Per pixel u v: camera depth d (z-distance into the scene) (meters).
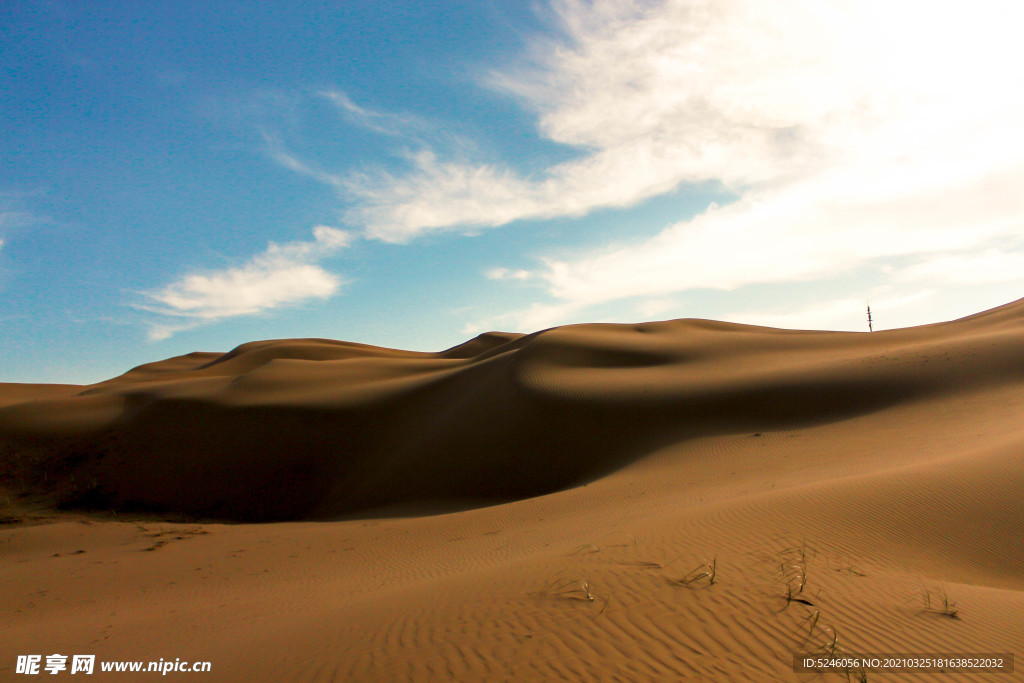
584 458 33.03
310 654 6.46
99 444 46.00
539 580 7.76
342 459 40.69
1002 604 7.52
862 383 33.66
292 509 37.31
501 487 32.75
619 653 5.73
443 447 36.81
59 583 15.71
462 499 32.50
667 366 48.50
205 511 37.69
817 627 6.28
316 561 17.59
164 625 10.28
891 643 6.09
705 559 8.34
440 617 6.91
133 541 21.86
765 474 20.14
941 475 13.09
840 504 11.77
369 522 25.28
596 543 9.83
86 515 36.94
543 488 31.97
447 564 14.38
